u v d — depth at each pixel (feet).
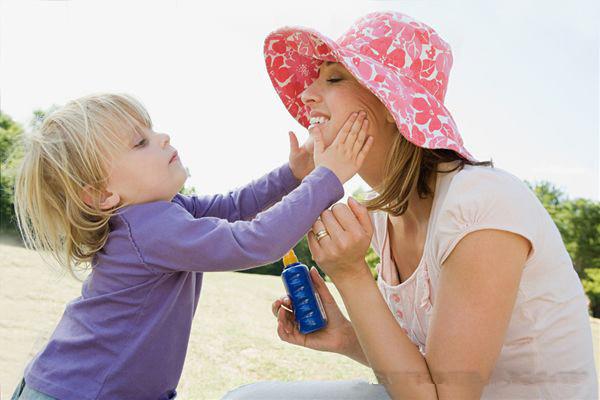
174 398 4.68
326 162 4.33
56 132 4.65
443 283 3.79
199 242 4.20
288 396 4.77
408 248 4.74
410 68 4.47
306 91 4.66
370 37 4.52
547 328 3.91
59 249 4.79
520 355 3.99
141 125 4.80
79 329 4.34
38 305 10.12
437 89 4.58
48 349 4.36
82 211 4.61
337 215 3.95
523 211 3.68
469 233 3.65
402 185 4.33
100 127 4.60
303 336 4.80
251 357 8.50
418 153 4.25
